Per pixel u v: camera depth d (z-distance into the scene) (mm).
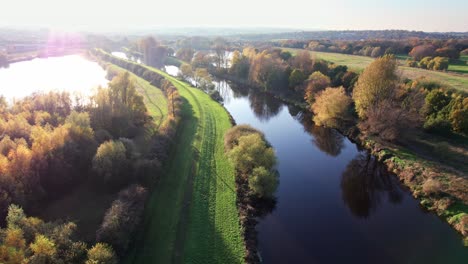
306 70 89312
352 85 71938
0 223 27859
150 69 110312
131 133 52062
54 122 47719
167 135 49750
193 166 43312
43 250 21906
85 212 32906
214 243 29406
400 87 59938
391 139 51719
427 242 31641
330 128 64312
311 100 74000
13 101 54438
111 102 51625
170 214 32812
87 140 40594
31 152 33625
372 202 39562
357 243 31578
